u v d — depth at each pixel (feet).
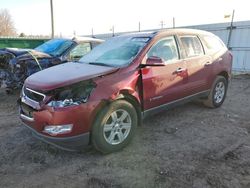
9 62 23.53
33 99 12.23
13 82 23.63
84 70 13.15
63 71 13.32
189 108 20.40
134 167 11.59
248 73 38.58
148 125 16.67
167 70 15.10
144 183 10.40
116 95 12.39
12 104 21.81
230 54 21.15
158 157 12.47
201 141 14.34
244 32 38.42
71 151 13.05
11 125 16.83
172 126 16.56
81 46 26.27
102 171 11.32
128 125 13.33
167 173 11.07
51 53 25.36
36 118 11.74
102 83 12.17
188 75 16.67
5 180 10.75
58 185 10.39
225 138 14.76
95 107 11.72
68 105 11.24
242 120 17.94
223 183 10.34
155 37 15.07
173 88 15.69
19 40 38.86
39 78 12.75
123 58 14.25
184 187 10.11
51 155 12.75
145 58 14.07
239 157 12.46
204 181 10.48
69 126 11.30
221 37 41.32
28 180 10.74
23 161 12.21
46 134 11.57
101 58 15.35
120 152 13.02
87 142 12.04
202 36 18.79
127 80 12.97
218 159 12.26
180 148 13.44
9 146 13.74
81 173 11.19
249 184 10.28
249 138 14.79
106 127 12.42
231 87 30.17
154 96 14.52
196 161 12.07
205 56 18.30
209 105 20.15
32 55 23.56
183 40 16.85
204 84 18.49
